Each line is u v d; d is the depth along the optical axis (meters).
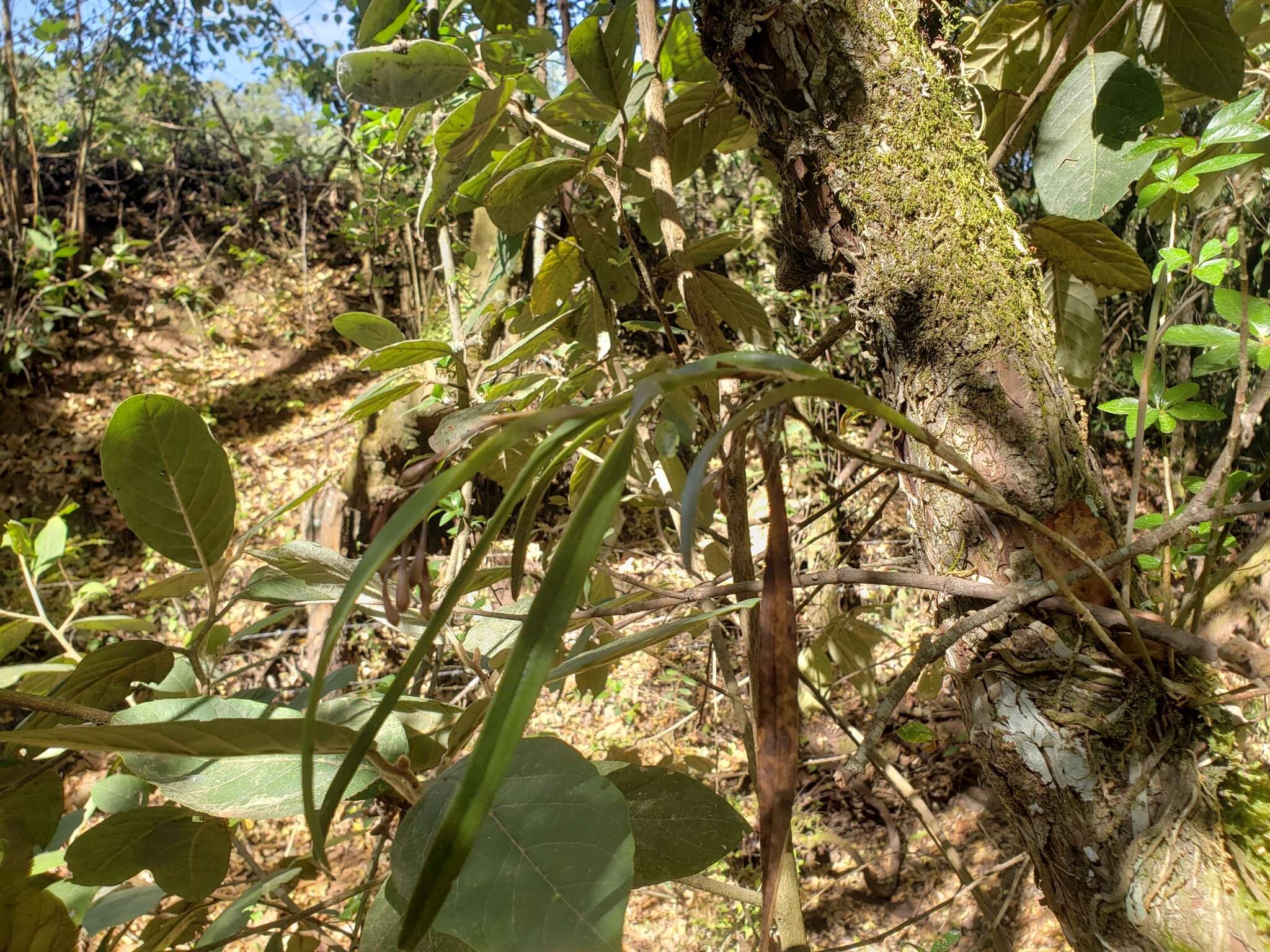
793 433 3.97
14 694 0.57
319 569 0.82
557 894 0.44
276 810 0.58
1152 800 0.66
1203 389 2.42
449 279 1.54
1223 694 0.66
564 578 0.33
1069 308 1.13
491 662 0.95
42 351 5.86
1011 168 2.80
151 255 7.03
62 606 4.51
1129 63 0.80
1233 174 1.03
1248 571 0.77
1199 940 0.61
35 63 6.09
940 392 0.77
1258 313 0.73
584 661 0.63
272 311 7.09
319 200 7.79
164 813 0.73
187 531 0.73
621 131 0.89
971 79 1.15
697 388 0.85
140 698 0.88
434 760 0.67
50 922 0.66
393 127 3.01
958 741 2.79
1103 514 0.74
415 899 0.31
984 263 0.78
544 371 1.43
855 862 3.23
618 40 0.82
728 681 1.02
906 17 0.82
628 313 3.80
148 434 0.68
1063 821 0.70
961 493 0.51
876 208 0.79
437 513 1.77
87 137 6.42
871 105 0.79
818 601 2.55
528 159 1.09
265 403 6.45
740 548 0.77
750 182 5.84
